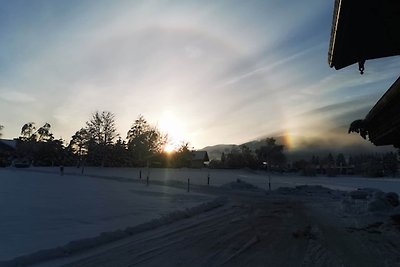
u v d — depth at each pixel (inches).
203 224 537.0
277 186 1766.7
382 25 328.2
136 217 546.9
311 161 4434.1
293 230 492.1
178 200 861.8
